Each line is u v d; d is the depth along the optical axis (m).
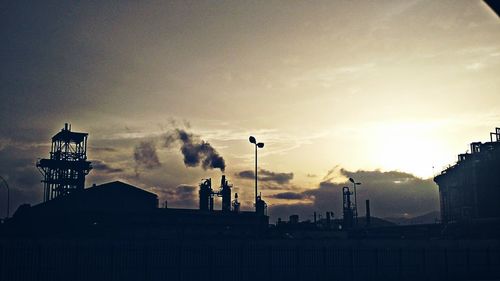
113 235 48.91
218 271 31.25
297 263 33.72
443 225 68.12
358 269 35.66
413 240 38.22
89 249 27.77
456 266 39.16
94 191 61.84
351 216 82.00
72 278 27.06
